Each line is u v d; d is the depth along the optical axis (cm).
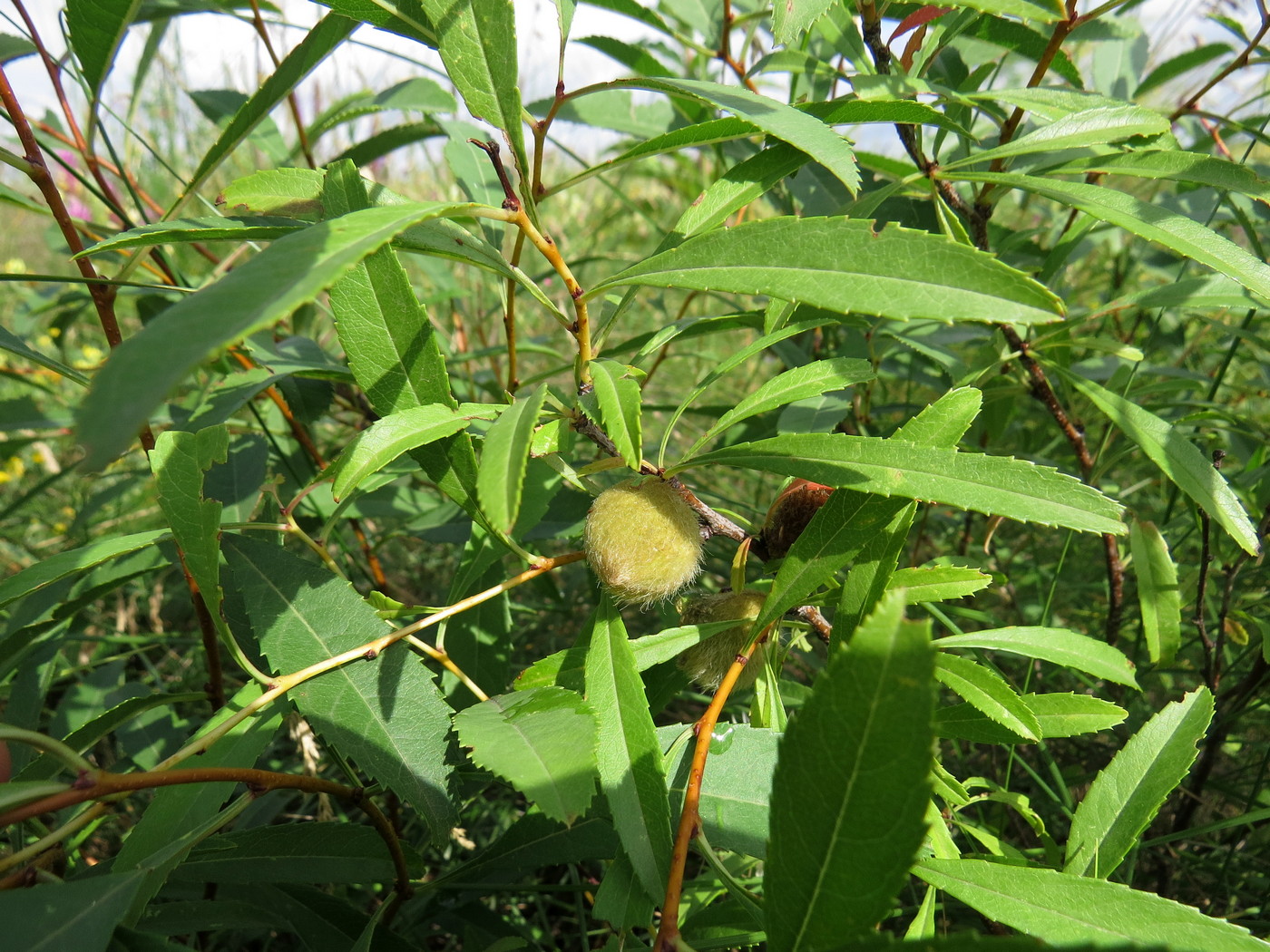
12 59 21
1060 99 17
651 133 26
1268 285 14
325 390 23
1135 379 23
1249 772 22
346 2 14
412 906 18
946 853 13
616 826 12
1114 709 14
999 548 29
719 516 15
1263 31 20
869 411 25
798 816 9
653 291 33
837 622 13
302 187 15
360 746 13
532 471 17
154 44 23
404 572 32
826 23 19
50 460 37
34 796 10
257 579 15
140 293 28
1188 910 10
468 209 11
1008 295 10
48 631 18
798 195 23
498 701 13
